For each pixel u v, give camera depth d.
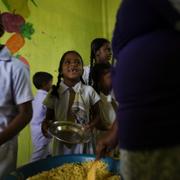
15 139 1.43
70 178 1.36
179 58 0.75
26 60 3.03
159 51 0.76
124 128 0.82
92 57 2.39
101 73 2.01
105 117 1.93
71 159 1.48
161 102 0.75
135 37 0.82
